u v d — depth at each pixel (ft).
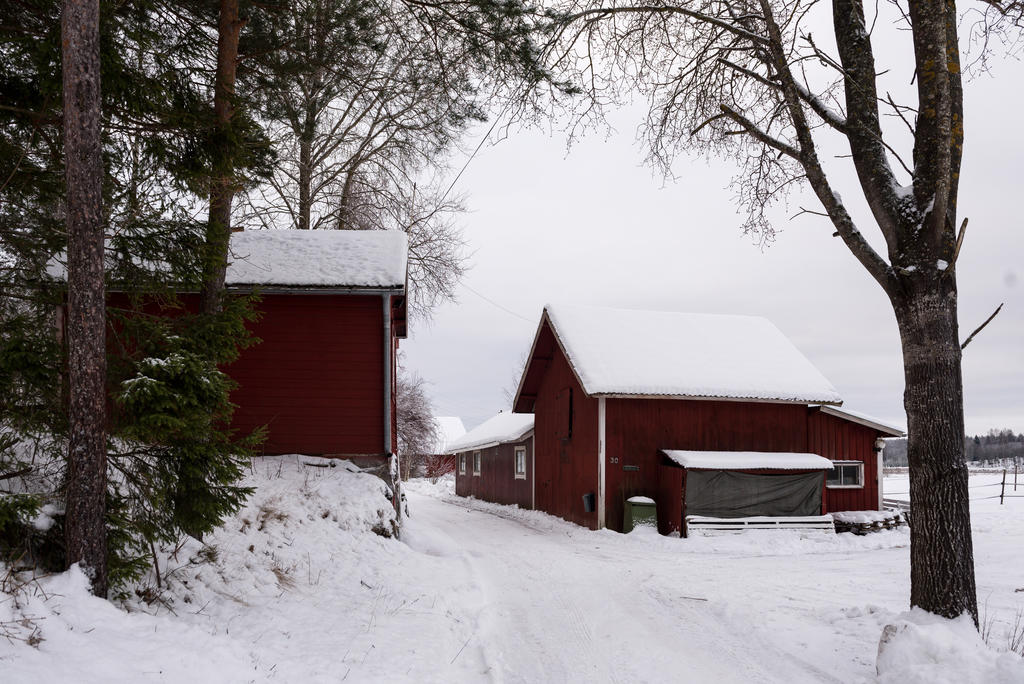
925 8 22.91
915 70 23.61
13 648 14.44
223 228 27.55
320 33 37.52
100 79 21.17
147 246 25.99
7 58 23.61
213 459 22.94
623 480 64.69
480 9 32.86
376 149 71.26
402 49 38.68
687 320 79.46
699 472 60.95
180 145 27.55
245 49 38.34
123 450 23.79
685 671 22.13
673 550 54.13
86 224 19.71
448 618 27.63
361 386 46.60
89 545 19.10
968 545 21.90
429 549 44.34
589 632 27.12
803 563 46.52
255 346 46.37
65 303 23.88
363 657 21.17
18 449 23.32
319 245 52.29
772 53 25.79
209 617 22.90
